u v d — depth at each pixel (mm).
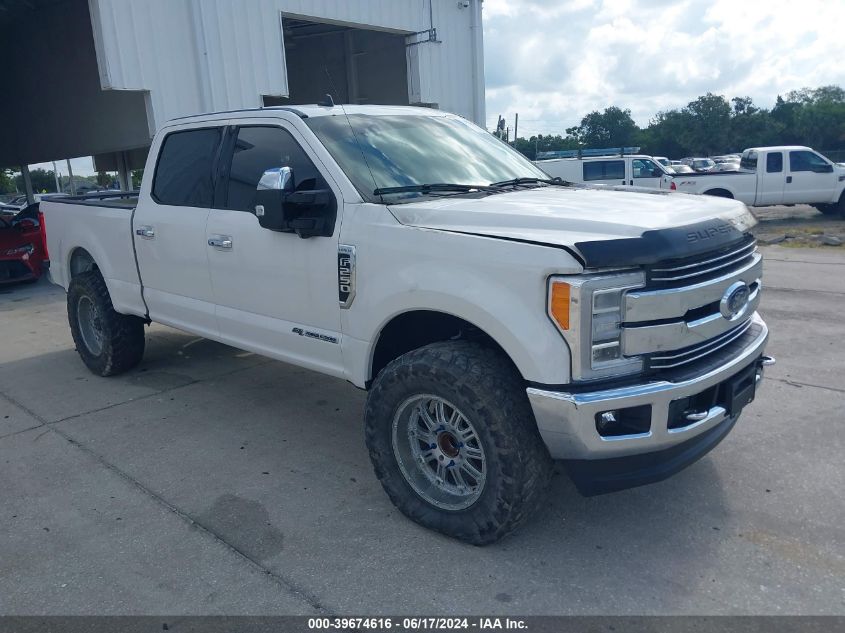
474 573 3141
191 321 4930
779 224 17781
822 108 93250
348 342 3758
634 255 2844
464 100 16219
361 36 17375
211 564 3264
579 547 3332
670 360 3033
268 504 3824
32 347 7414
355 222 3617
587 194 3883
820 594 2936
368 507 3768
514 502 3127
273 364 6449
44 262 12594
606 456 2998
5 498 3967
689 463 3270
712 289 3119
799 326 7289
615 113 106750
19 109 19016
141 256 5215
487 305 3016
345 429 4891
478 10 16156
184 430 4910
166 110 10898
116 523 3656
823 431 4555
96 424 5059
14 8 16000
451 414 3371
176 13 10914
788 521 3506
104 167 21109
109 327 5836
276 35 12125
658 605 2893
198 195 4723
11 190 64062
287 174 3658
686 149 96188
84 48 15758
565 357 2871
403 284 3336
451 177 4125
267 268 4152
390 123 4383
